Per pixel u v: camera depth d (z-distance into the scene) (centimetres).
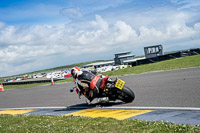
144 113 583
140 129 418
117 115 598
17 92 2016
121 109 677
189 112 539
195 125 412
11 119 694
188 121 451
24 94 1716
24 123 607
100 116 619
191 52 3197
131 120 493
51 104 1020
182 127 396
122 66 4984
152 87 1045
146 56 4388
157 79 1300
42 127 533
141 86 1133
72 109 812
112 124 474
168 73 1527
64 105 936
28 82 3762
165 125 420
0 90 2659
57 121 587
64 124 540
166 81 1159
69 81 2420
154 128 411
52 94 1413
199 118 464
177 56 3231
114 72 2462
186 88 884
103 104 791
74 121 563
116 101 816
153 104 693
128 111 635
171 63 2272
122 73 2247
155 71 1877
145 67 2377
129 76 1808
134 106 692
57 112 796
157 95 834
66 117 631
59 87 1845
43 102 1126
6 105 1234
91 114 665
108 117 566
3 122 659
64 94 1314
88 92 750
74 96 1160
